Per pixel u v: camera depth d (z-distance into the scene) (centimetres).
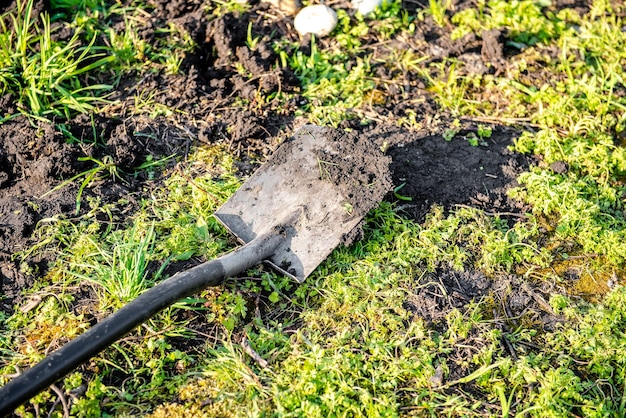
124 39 279
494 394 217
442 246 242
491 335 226
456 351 224
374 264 236
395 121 269
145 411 212
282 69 277
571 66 289
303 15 290
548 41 297
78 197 242
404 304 231
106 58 273
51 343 220
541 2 310
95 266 229
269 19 294
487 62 288
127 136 256
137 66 277
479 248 243
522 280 238
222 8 295
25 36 266
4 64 265
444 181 255
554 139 263
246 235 238
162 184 251
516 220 249
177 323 225
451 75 279
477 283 237
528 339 227
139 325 212
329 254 237
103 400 213
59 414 210
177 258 234
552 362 223
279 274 235
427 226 245
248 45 285
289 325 227
